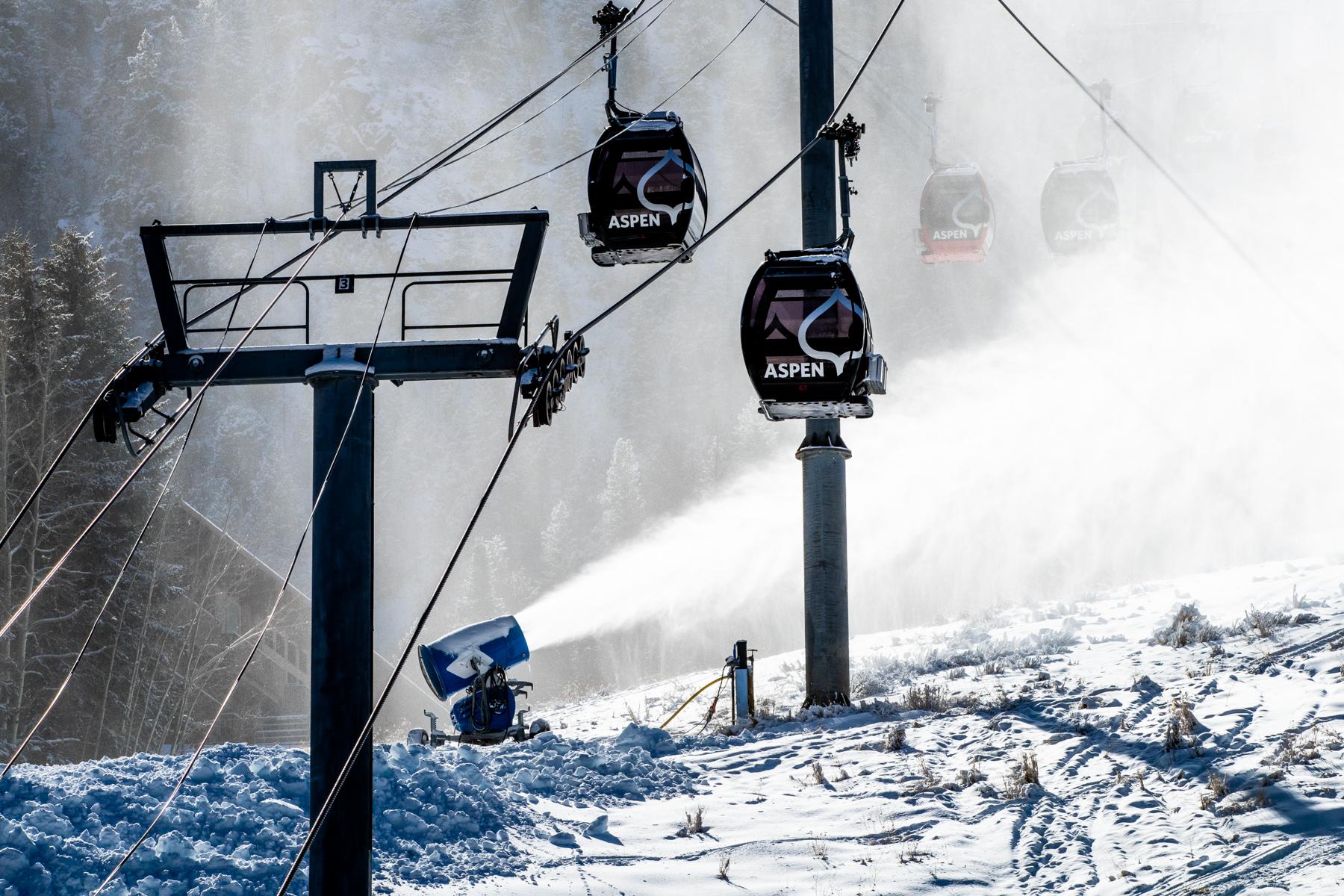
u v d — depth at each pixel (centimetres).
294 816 4331
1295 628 7506
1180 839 4494
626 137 6209
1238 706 5953
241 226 3603
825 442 8119
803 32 8112
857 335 4900
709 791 5812
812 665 8019
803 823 5194
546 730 7800
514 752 6244
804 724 7356
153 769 4628
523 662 7900
